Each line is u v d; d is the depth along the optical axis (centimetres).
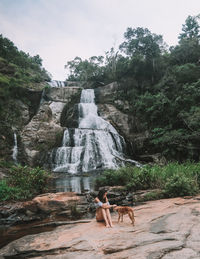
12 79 3103
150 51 3850
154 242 300
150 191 825
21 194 852
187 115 2308
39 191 970
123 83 3559
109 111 3253
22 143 2464
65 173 2056
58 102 3353
